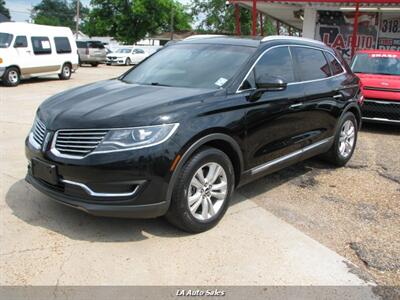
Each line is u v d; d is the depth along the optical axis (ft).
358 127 23.17
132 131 12.34
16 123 30.04
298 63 18.45
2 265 11.73
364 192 18.57
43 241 13.03
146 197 12.52
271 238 13.89
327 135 20.31
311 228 14.79
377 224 15.39
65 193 13.00
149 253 12.65
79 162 12.37
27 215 14.64
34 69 59.57
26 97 44.91
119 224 14.28
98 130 12.43
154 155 12.35
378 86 30.35
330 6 55.93
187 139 12.84
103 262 12.10
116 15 167.63
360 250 13.42
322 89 19.26
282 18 79.20
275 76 15.89
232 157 14.93
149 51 123.65
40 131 13.97
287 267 12.26
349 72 22.67
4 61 54.65
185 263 12.23
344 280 11.78
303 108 17.87
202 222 13.84
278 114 16.35
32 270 11.58
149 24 169.07
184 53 17.67
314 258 12.81
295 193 18.11
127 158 12.17
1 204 15.43
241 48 16.75
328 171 21.36
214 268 12.05
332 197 17.83
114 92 14.94
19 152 22.31
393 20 55.67
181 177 13.00
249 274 11.84
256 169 15.92
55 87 55.77
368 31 57.00
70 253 12.46
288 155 17.69
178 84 15.71
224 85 15.02
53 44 63.10
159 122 12.55
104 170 12.20
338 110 20.59
